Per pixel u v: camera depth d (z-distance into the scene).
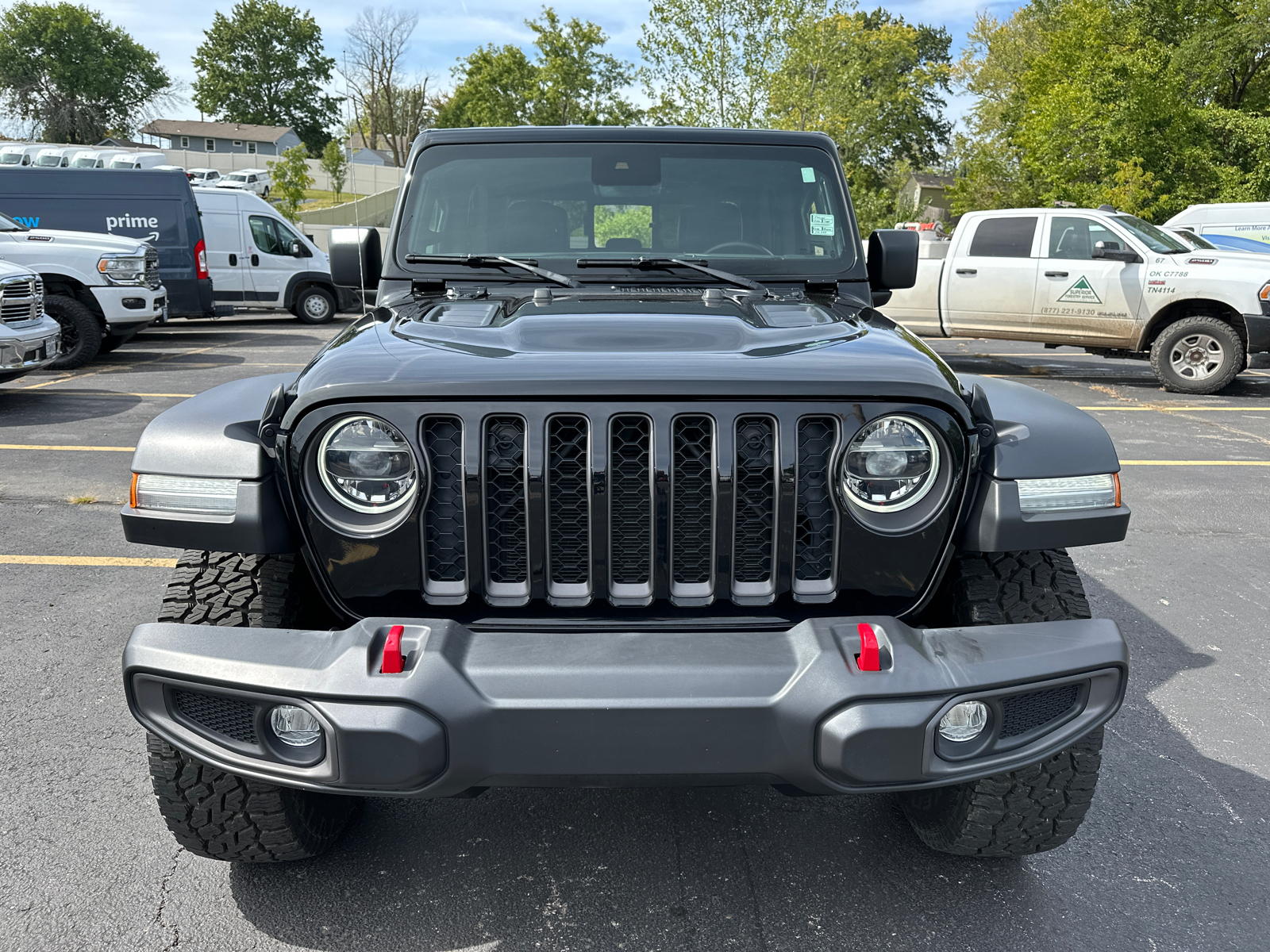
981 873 2.58
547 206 3.20
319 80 101.75
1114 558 5.18
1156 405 9.79
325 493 2.03
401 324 2.48
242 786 2.26
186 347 13.70
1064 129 28.72
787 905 2.45
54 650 3.87
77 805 2.82
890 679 1.86
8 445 7.29
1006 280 11.13
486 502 2.00
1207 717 3.46
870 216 35.34
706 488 2.03
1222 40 29.12
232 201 16.95
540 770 1.87
